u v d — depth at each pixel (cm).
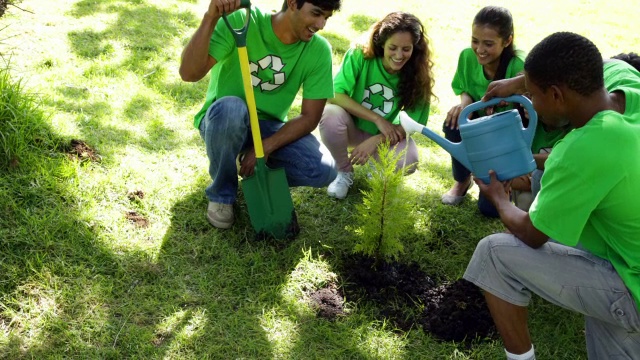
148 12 580
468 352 293
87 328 276
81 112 409
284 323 296
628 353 254
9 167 343
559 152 234
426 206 398
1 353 260
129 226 336
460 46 639
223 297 306
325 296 315
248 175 339
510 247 259
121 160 379
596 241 254
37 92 407
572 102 238
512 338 270
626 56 305
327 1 303
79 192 343
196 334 282
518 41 669
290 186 366
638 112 241
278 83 342
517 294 263
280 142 340
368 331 297
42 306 283
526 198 358
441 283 335
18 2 498
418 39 363
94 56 486
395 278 330
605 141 227
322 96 344
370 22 662
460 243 371
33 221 317
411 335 298
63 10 551
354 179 414
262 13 325
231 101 326
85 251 315
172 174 380
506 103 349
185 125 430
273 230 344
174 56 513
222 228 348
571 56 231
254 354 279
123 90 450
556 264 254
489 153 275
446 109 517
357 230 327
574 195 231
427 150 464
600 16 783
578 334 308
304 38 320
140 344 273
